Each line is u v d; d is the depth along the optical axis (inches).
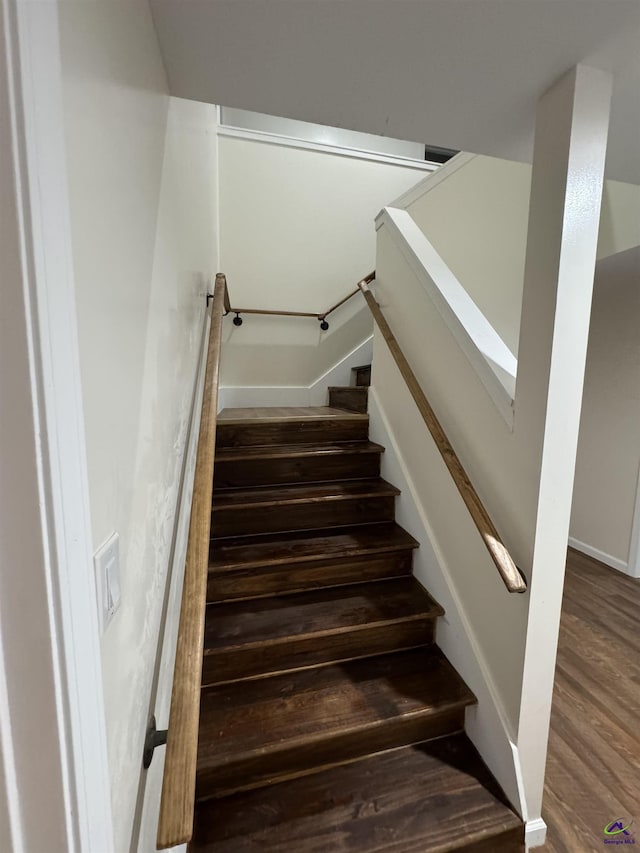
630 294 106.7
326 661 58.1
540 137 43.5
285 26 35.3
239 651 54.3
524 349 44.9
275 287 122.2
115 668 21.4
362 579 68.1
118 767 21.7
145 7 31.9
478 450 53.9
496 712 49.0
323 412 104.6
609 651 78.4
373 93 44.3
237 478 77.5
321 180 122.5
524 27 34.9
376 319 79.4
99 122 21.0
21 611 13.9
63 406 14.4
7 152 12.4
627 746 57.5
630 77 40.6
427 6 32.9
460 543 58.1
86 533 16.0
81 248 18.3
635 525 108.0
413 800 46.3
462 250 92.7
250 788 46.7
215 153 106.3
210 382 53.0
